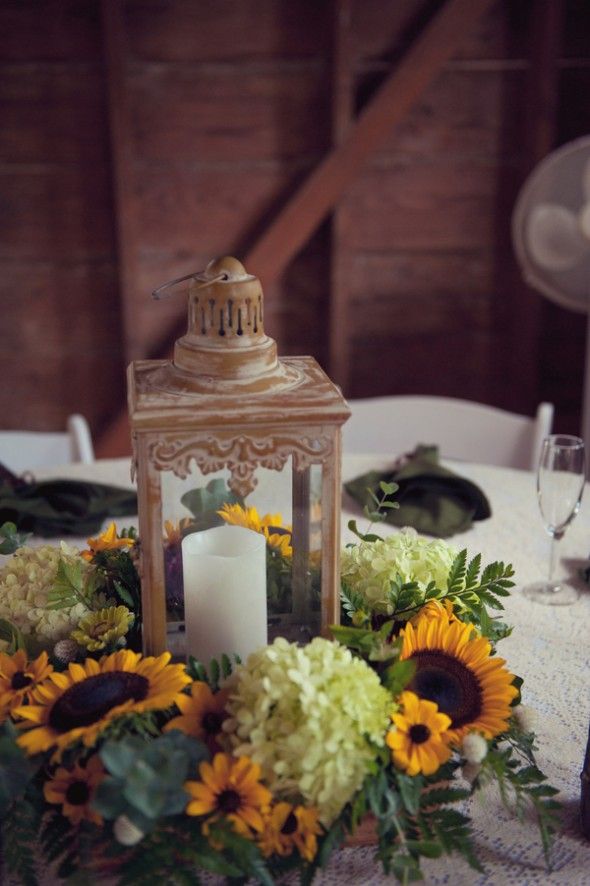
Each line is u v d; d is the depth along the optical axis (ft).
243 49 9.10
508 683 2.87
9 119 9.05
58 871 2.62
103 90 9.02
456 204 9.89
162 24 8.93
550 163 7.83
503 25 9.29
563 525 4.42
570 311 10.32
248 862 2.50
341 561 3.40
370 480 5.34
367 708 2.60
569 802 3.12
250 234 9.78
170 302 9.90
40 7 8.71
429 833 2.65
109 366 10.07
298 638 3.08
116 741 2.59
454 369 10.53
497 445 6.72
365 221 9.87
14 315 9.74
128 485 5.57
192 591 2.93
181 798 2.45
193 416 2.72
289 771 2.56
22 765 2.55
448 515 5.03
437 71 9.11
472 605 3.28
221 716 2.77
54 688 2.77
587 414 8.93
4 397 10.05
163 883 2.48
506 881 2.81
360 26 9.18
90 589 3.22
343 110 9.13
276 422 2.77
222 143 9.40
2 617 3.15
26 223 9.42
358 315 10.21
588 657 3.96
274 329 10.15
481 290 10.23
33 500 4.98
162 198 9.53
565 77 9.49
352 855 2.89
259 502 2.89
